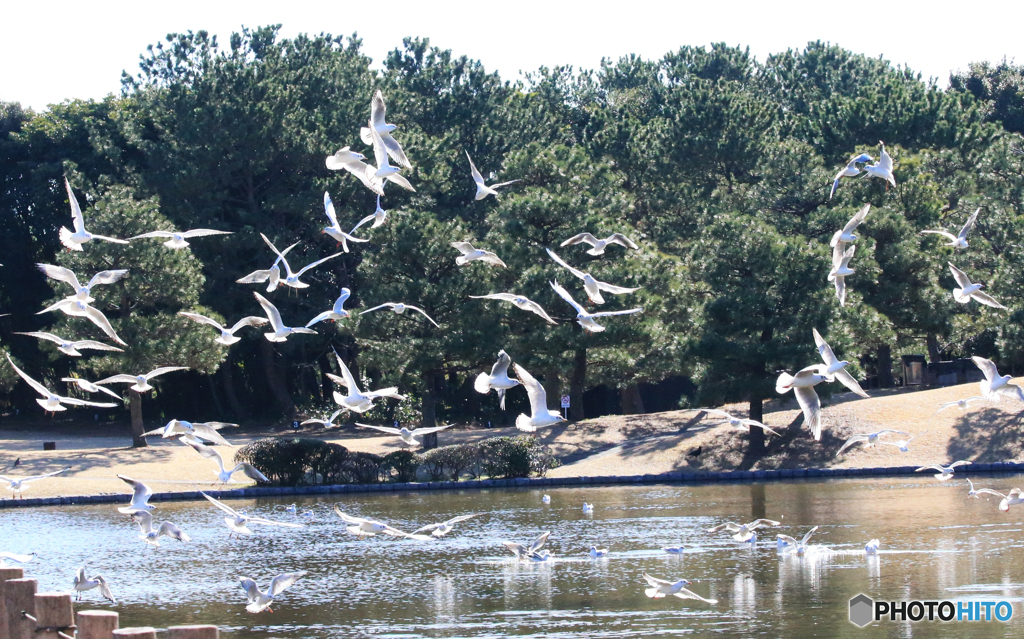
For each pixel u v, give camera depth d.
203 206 68.00
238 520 21.45
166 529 20.62
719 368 50.91
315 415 72.44
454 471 50.25
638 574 27.50
